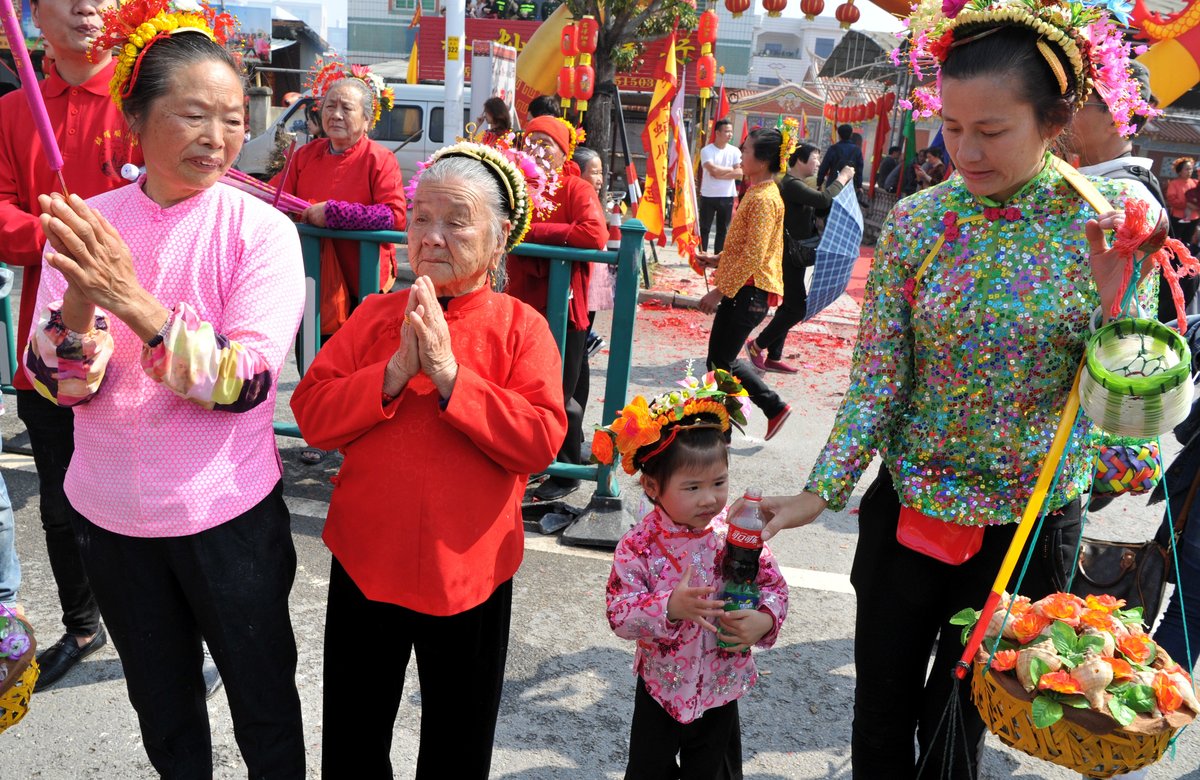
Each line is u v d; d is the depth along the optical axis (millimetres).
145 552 1931
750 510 2064
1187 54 7445
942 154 16750
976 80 1664
